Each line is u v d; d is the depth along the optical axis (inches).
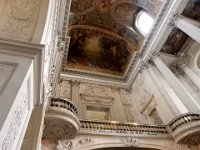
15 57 144.3
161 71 532.4
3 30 173.8
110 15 669.9
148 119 539.8
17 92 120.4
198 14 515.8
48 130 318.3
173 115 436.5
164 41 562.9
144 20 629.3
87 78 650.2
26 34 176.2
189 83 546.6
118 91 652.7
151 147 360.5
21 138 151.7
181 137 366.0
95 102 580.7
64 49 581.0
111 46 716.0
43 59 157.6
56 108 321.7
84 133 351.6
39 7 205.2
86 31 690.8
